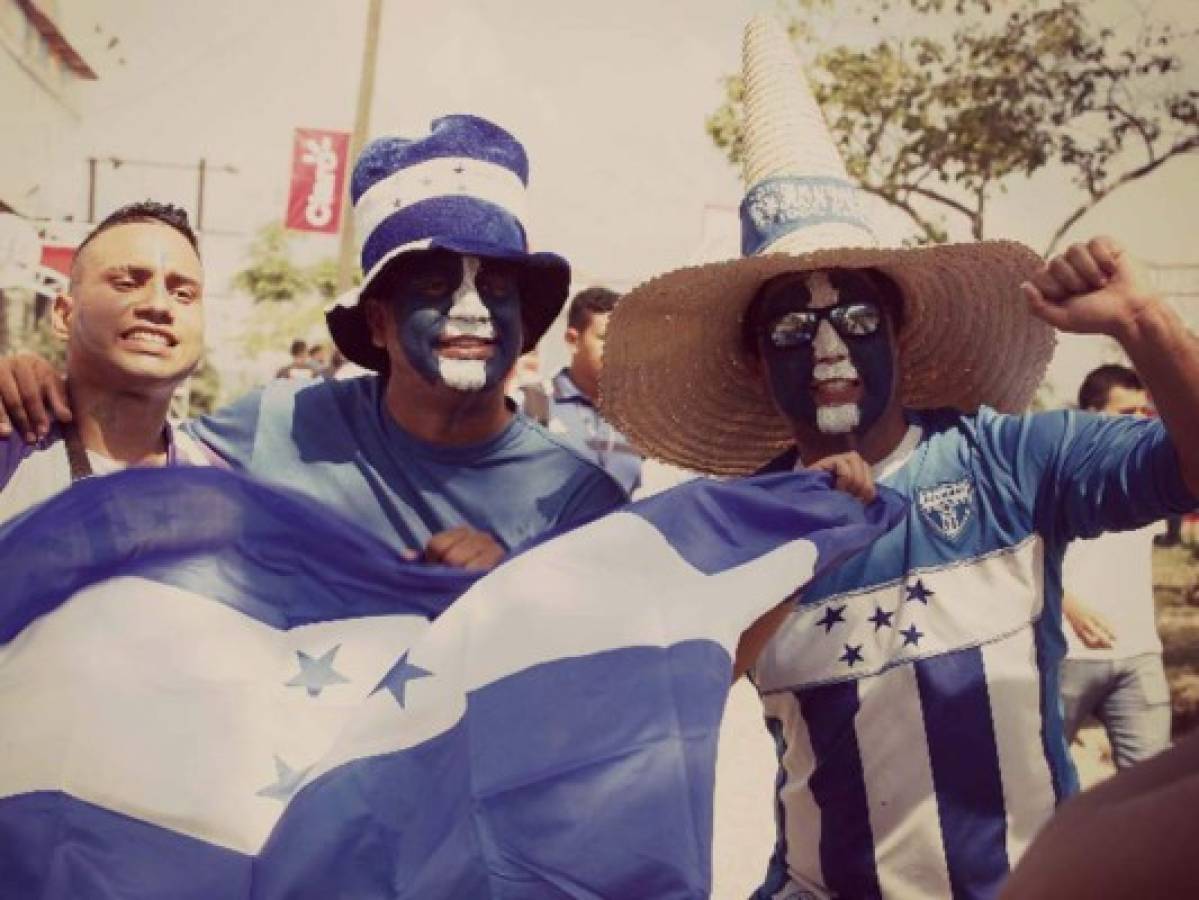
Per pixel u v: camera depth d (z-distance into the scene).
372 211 3.21
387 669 2.59
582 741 2.34
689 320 3.43
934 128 23.34
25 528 2.48
